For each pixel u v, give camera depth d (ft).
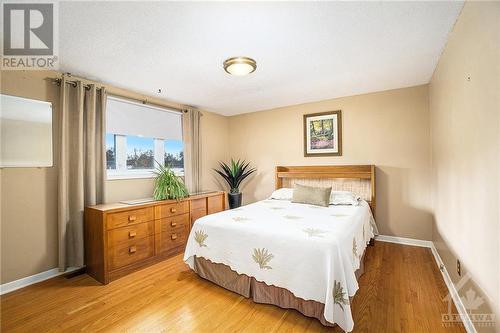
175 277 7.83
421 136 10.15
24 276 7.32
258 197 14.82
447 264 7.16
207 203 11.83
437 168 8.59
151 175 11.21
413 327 5.13
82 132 8.36
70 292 6.89
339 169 11.80
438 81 8.01
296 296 5.43
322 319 5.19
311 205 10.09
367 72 8.74
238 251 6.56
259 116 14.70
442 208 7.84
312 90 10.79
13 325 5.44
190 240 7.72
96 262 7.72
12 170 7.16
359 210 8.91
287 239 5.79
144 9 4.98
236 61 7.20
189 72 8.46
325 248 5.24
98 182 8.98
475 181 4.76
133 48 6.66
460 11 5.25
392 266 8.21
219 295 6.63
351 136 11.68
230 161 15.94
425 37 6.32
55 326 5.39
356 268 6.34
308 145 12.88
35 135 7.59
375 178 11.12
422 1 4.89
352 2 4.86
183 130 12.77
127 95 10.34
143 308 6.05
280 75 8.91
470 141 5.00
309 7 4.99
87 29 5.69
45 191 7.81
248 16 5.26
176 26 5.62
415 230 10.30
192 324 5.38
